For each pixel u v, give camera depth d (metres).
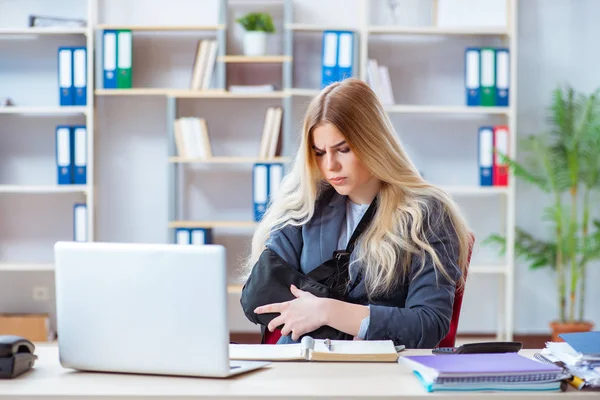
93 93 4.93
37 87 5.13
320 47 5.12
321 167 2.12
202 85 4.85
